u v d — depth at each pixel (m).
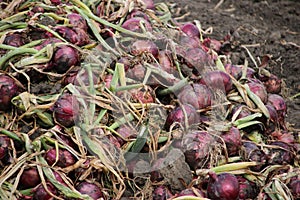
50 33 1.76
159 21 1.94
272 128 1.88
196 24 2.11
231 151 1.72
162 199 1.62
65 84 1.69
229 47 2.20
